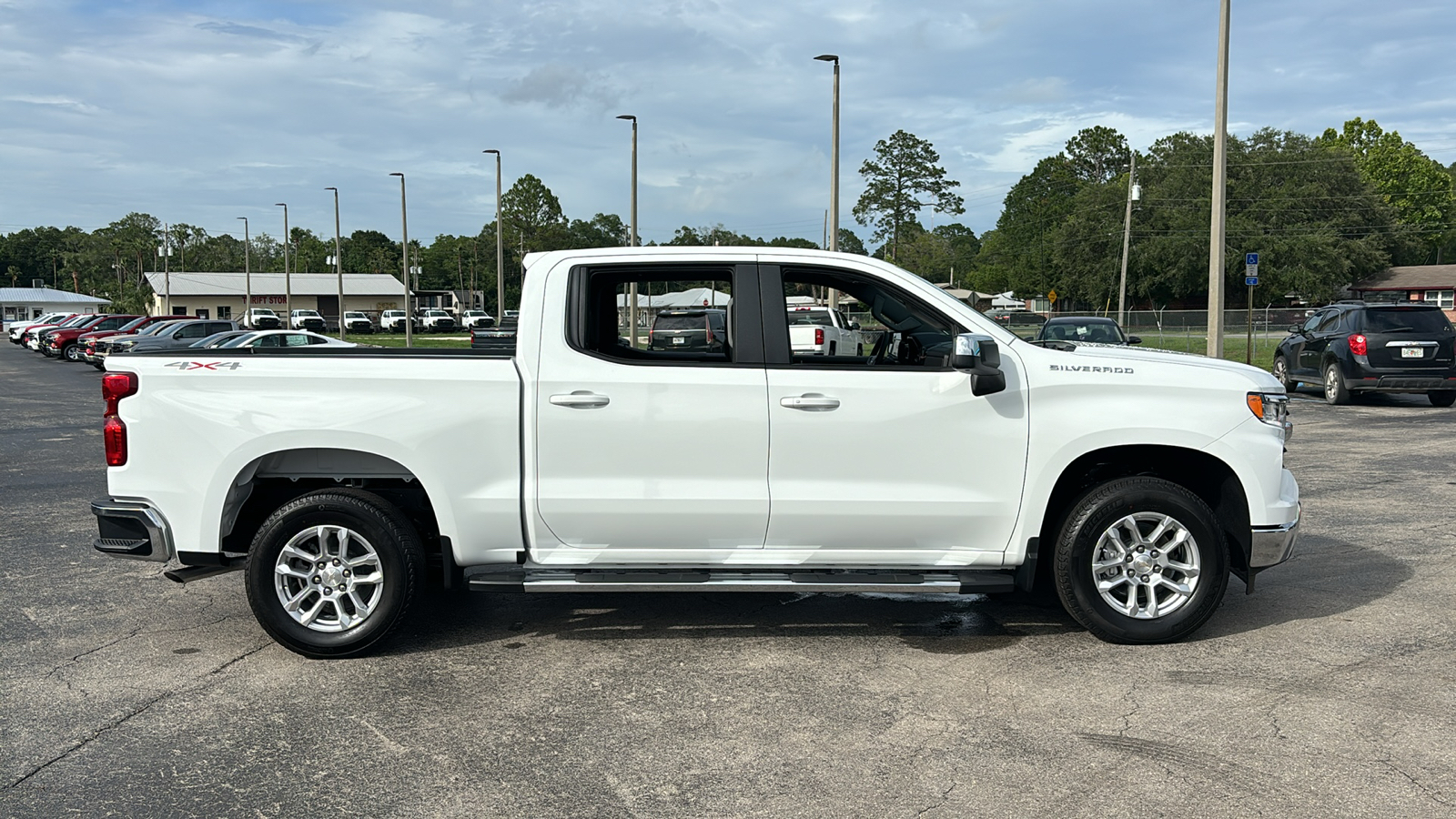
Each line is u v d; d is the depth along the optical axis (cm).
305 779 365
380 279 10300
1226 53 1811
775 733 402
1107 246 7569
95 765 377
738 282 493
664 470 482
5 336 8506
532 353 483
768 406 480
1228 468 503
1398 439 1240
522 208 12575
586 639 522
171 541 486
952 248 13175
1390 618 539
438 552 530
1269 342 4106
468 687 455
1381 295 7319
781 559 493
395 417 477
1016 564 498
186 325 3158
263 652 505
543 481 482
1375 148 9456
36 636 530
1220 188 1833
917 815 334
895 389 483
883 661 485
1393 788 349
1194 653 488
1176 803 341
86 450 1284
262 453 479
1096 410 486
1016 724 407
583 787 357
